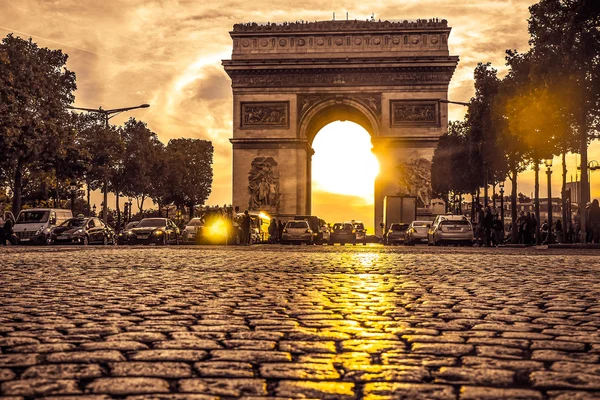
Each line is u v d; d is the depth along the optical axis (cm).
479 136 9088
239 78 12319
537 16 5966
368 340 1109
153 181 15288
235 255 4147
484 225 8056
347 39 12262
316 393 775
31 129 8381
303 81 12250
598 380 832
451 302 1639
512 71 7619
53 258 3675
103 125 11706
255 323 1287
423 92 12081
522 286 2066
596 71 5703
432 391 782
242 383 818
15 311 1459
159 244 7806
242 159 12238
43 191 12069
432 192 11944
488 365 916
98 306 1550
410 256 4066
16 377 845
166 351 1005
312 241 9006
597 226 6450
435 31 12150
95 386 799
